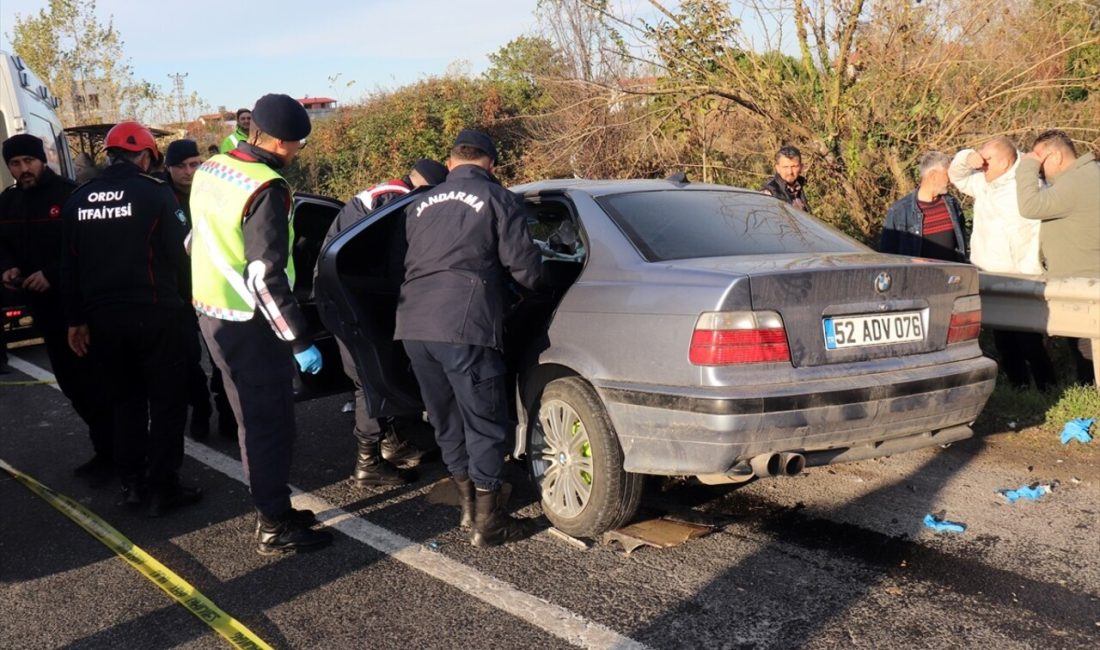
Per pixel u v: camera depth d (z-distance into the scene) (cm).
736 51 866
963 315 390
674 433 346
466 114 1686
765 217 439
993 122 816
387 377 441
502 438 391
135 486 462
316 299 454
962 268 388
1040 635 305
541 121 1095
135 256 434
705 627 319
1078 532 385
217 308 375
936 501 425
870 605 329
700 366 339
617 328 367
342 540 410
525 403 417
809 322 349
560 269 412
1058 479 446
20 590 371
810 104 852
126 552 404
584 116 919
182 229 446
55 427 627
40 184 513
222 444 569
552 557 381
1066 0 787
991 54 807
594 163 947
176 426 453
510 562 378
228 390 396
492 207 379
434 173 494
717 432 334
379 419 475
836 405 344
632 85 925
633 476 378
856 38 838
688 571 362
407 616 336
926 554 369
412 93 1769
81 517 450
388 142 1769
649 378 354
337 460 526
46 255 513
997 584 341
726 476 343
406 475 483
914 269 371
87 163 1233
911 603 329
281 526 396
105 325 436
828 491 443
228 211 364
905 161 846
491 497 392
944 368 374
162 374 444
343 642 320
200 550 405
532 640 315
